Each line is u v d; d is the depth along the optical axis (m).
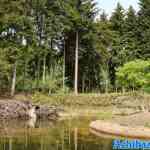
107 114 43.03
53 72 61.59
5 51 47.66
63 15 56.91
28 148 20.53
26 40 51.94
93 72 69.75
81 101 51.25
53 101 49.59
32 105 41.25
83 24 58.06
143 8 69.31
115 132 25.42
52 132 27.08
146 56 66.50
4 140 23.28
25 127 30.16
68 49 64.19
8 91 51.56
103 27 62.94
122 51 67.88
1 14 48.41
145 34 67.19
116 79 65.25
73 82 67.12
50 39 56.84
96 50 61.34
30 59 53.12
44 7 54.59
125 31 69.56
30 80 54.88
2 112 38.44
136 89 67.06
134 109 48.78
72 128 29.59
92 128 28.97
